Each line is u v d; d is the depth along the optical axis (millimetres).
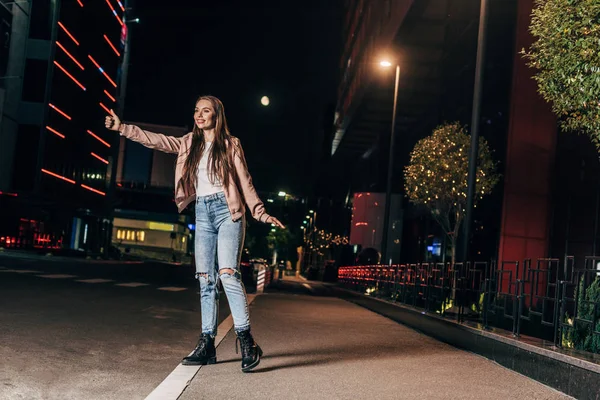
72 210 62000
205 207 5102
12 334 6070
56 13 48000
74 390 4023
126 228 111375
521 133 24297
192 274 33719
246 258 31891
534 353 5570
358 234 46031
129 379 4547
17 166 46812
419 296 12602
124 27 73938
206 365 5266
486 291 7992
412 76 42844
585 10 6113
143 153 106188
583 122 6883
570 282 5715
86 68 58312
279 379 4734
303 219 113625
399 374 5270
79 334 6562
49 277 15367
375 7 46406
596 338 5570
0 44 44500
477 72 13594
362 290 23359
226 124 5191
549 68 6910
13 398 3648
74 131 55938
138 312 9500
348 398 4188
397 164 56125
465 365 6152
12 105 46375
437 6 31812
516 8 24656
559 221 23359
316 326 9375
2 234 47375
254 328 8398
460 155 20859
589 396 4527
